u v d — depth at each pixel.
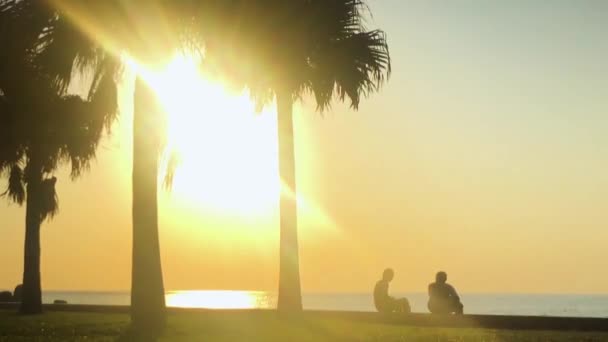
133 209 18.98
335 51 22.89
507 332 18.61
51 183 32.62
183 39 20.00
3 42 20.55
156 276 18.84
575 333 18.30
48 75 21.47
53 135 29.50
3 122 28.42
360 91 23.64
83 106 28.00
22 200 32.41
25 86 25.92
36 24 19.92
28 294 29.72
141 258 18.78
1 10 19.83
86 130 28.95
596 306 187.00
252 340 16.16
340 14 22.58
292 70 22.34
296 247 23.61
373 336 17.03
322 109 23.75
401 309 25.97
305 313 23.91
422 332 18.23
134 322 18.62
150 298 18.72
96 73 20.28
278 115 23.59
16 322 21.84
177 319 22.47
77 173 30.59
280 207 23.80
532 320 20.27
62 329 19.09
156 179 19.14
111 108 21.06
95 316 25.17
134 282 18.80
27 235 30.27
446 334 17.64
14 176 31.83
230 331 18.33
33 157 30.25
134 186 19.02
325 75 23.14
